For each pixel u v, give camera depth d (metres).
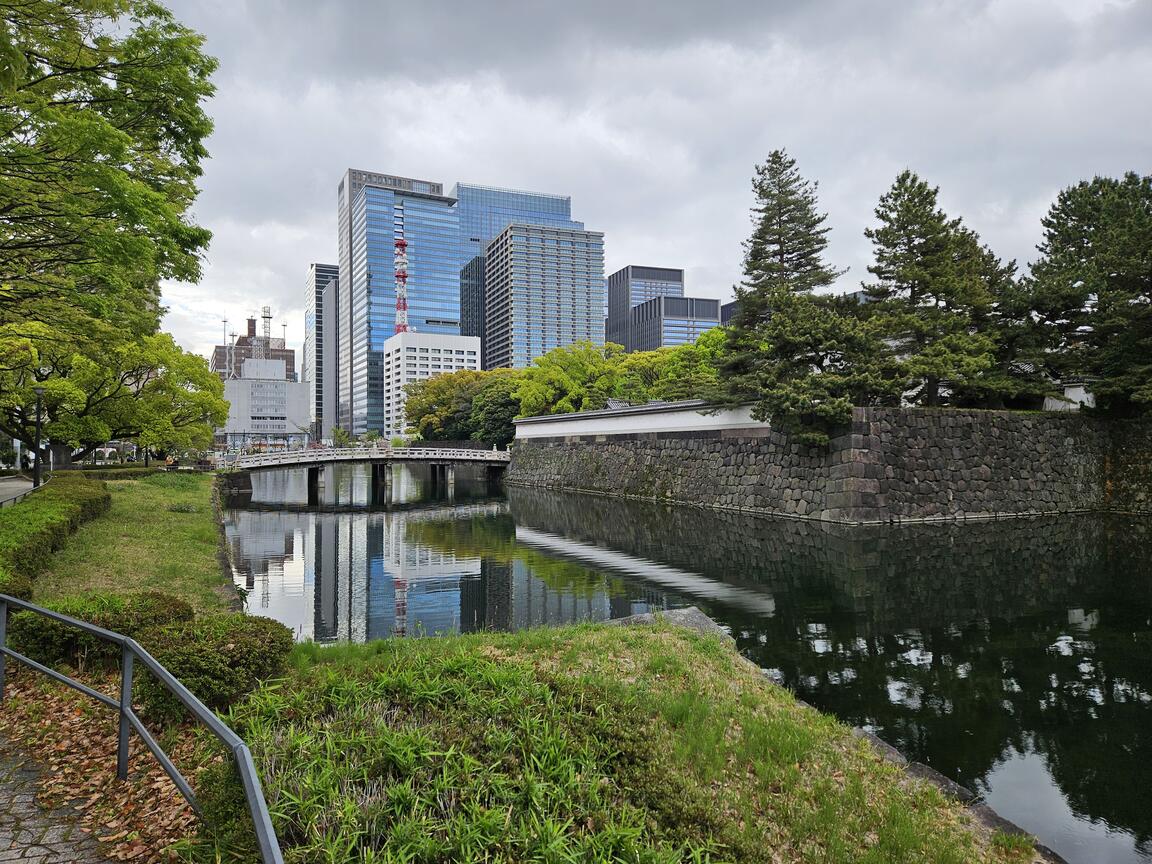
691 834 3.88
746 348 31.59
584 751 4.29
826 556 19.67
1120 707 8.66
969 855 5.11
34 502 15.66
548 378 58.09
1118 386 26.28
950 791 6.28
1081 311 27.67
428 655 6.76
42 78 8.78
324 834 3.10
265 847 2.12
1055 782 6.83
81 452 38.06
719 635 10.61
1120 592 14.76
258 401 125.19
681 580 17.34
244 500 43.91
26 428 29.50
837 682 9.62
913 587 15.65
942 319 26.41
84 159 8.77
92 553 13.11
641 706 6.40
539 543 24.75
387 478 56.59
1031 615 13.08
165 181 11.08
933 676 9.84
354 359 154.50
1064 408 30.39
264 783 3.37
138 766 4.54
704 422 33.97
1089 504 28.08
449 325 147.88
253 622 7.09
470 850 3.02
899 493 25.38
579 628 10.16
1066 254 30.02
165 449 42.62
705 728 6.38
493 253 150.75
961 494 26.17
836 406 24.45
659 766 4.64
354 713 4.41
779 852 4.70
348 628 13.88
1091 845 5.76
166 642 5.94
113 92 9.65
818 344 25.81
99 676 6.39
